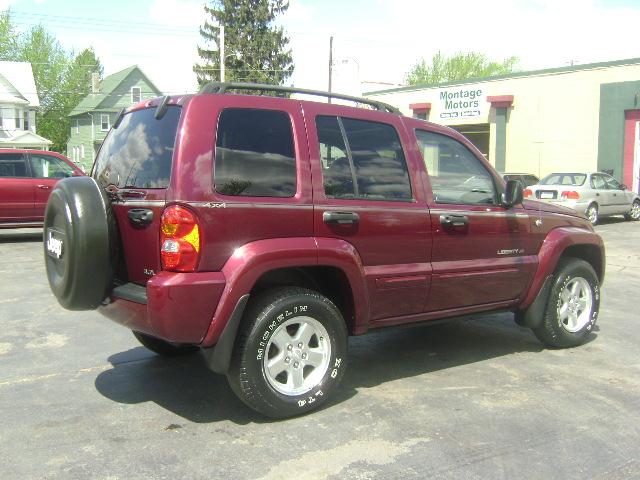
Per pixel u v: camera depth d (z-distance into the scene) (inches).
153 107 161.6
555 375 197.8
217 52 1834.4
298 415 161.8
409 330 253.9
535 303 217.5
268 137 157.8
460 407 169.8
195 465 135.6
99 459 137.9
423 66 2372.0
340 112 173.2
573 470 135.7
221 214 145.9
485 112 1042.7
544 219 217.9
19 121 1942.7
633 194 732.7
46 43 2556.6
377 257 172.9
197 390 180.7
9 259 407.8
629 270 401.7
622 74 869.8
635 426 158.9
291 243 154.4
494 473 133.7
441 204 188.9
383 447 144.9
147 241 148.0
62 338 233.1
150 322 144.1
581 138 919.7
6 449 142.3
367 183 174.1
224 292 145.2
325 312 161.9
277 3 1873.8
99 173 177.9
